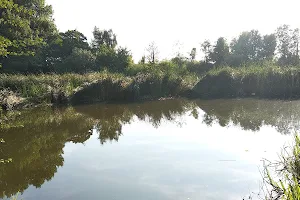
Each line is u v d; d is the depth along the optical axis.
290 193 3.37
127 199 4.24
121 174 5.21
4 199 4.45
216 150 6.44
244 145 6.72
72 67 24.92
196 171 5.22
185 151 6.44
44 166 5.88
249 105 12.89
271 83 15.40
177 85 16.64
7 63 23.17
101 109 13.02
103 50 29.12
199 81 16.66
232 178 4.86
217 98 15.77
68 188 4.73
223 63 30.98
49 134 8.59
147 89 16.14
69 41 29.11
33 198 4.44
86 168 5.62
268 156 5.82
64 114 11.79
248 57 34.66
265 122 9.17
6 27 17.80
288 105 12.38
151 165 5.62
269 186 4.43
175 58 30.61
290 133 7.55
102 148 6.97
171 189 4.53
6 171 5.68
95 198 4.32
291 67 16.19
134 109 13.00
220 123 9.46
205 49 33.38
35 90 13.93
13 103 12.19
